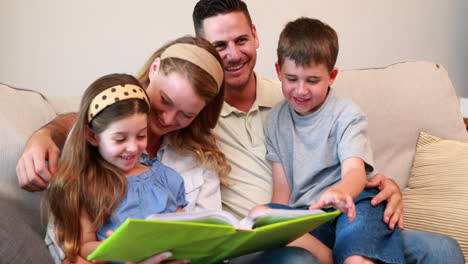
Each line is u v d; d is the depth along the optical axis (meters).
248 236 1.00
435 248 1.31
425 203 1.70
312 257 1.17
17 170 1.19
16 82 2.04
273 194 1.57
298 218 1.07
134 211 1.23
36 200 1.35
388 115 1.84
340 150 1.43
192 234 0.94
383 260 1.24
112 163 1.24
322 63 1.42
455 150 1.78
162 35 2.25
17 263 1.03
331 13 2.58
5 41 2.02
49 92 2.09
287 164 1.56
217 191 1.51
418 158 1.82
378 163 1.82
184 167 1.48
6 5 2.01
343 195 1.16
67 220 1.16
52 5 2.06
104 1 2.13
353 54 2.66
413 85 1.89
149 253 0.99
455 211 1.62
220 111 1.51
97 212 1.19
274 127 1.60
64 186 1.17
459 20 2.91
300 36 1.43
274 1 2.46
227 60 1.60
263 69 2.48
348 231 1.31
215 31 1.59
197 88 1.29
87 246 1.16
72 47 2.11
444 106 1.89
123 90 1.20
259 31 2.45
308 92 1.44
